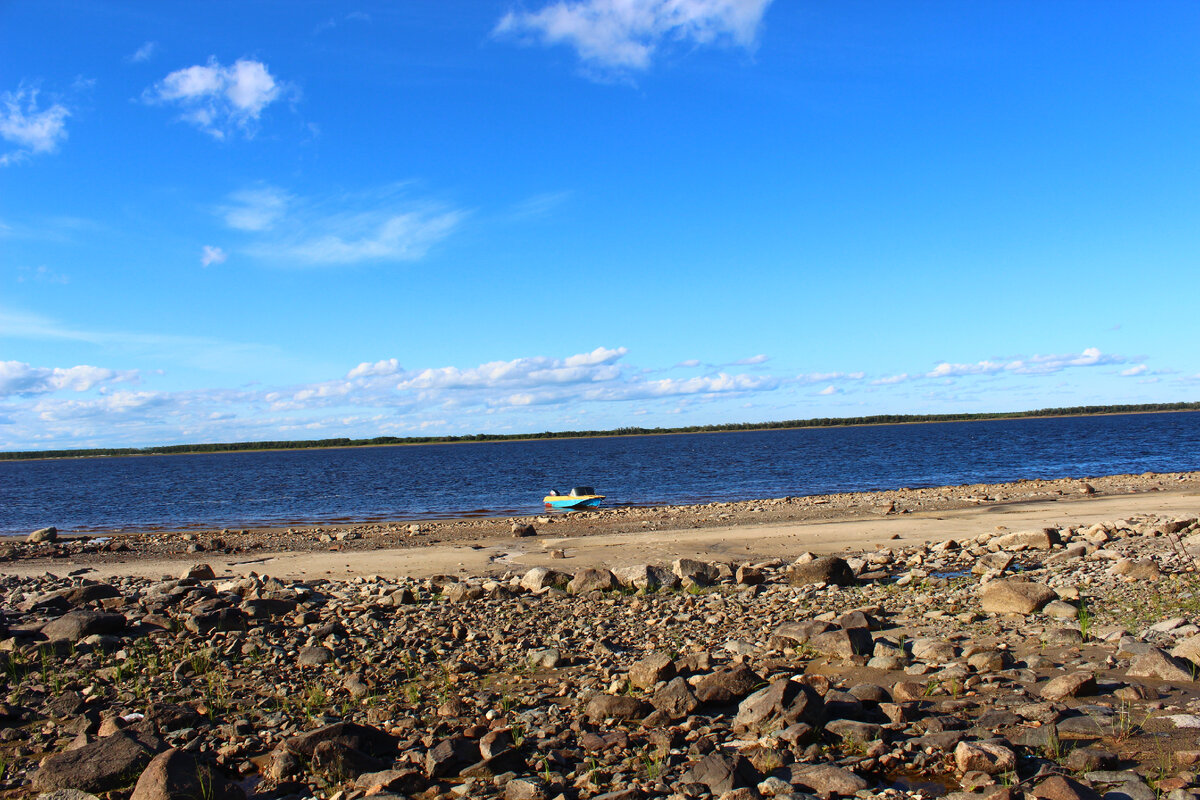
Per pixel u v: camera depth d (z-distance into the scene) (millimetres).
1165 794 5312
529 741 7297
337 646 11617
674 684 8047
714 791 5766
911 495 40562
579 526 33500
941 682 8609
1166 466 63031
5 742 7922
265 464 149000
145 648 11312
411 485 73438
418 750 7059
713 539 26344
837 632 10227
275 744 7543
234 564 24625
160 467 157375
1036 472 62062
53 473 148375
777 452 116000
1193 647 8789
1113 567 14914
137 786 6016
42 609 14133
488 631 12688
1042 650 9852
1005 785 5594
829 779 5805
